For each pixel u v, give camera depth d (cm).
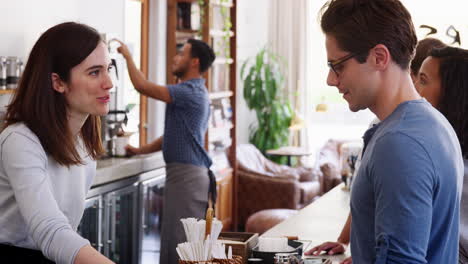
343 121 1028
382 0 154
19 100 199
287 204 786
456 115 221
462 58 225
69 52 199
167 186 493
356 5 155
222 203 717
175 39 676
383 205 144
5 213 196
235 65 734
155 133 668
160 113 673
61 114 202
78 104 204
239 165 805
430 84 229
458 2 920
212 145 700
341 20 156
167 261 489
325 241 293
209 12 664
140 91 481
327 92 1028
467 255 214
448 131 154
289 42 1005
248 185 799
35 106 196
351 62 156
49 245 177
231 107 741
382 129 152
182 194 484
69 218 215
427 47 260
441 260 155
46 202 184
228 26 703
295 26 1004
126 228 482
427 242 144
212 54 506
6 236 197
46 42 200
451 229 158
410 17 156
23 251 199
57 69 200
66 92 203
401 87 156
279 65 1009
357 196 157
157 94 477
